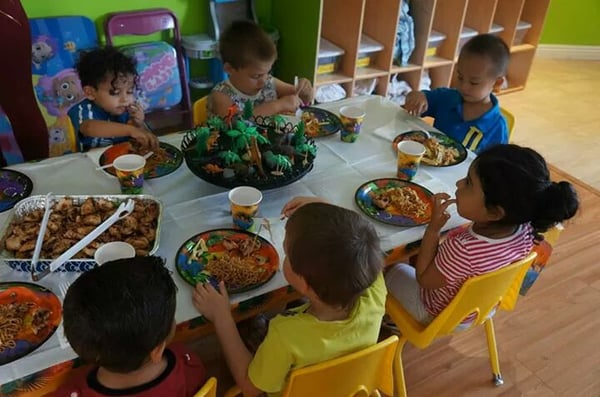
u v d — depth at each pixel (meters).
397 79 3.69
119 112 1.89
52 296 1.09
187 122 3.19
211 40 2.95
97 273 0.91
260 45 1.92
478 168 1.27
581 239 2.56
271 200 1.49
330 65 3.26
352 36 3.15
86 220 1.28
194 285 1.16
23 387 0.96
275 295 1.20
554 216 1.20
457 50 3.65
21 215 1.28
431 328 1.41
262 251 1.28
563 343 2.00
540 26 3.88
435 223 1.34
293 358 1.03
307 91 2.13
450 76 3.69
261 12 3.26
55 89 2.61
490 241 1.30
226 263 1.22
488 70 1.97
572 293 2.23
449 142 1.87
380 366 1.17
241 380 1.11
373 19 3.35
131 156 1.45
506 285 1.38
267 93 2.12
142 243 1.23
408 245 1.38
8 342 1.00
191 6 2.96
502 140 2.09
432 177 1.66
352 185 1.59
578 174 3.15
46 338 1.01
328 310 1.06
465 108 2.15
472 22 3.73
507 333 2.02
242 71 1.96
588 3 4.54
